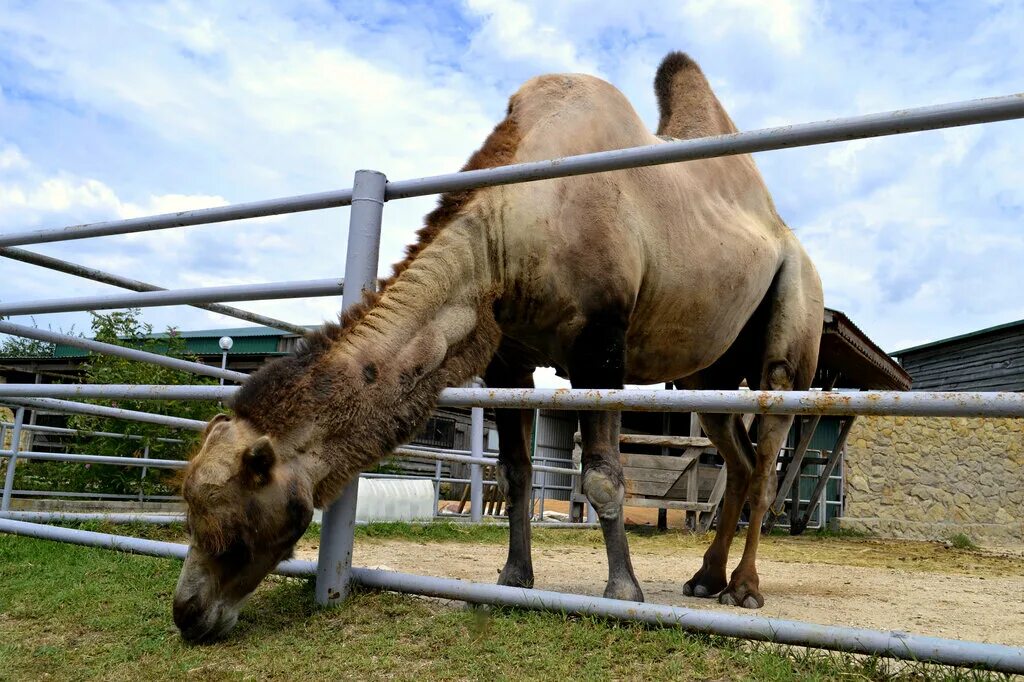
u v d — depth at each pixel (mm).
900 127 2342
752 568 4027
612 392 2566
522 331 3508
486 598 2850
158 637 2730
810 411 2287
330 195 3385
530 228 3330
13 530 4160
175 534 5148
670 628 2539
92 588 3297
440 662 2430
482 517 9547
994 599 4816
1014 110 2197
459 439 16375
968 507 14047
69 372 12836
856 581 5566
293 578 3432
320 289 3553
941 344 20109
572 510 11352
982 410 2064
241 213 3596
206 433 2789
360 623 2830
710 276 4105
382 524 7020
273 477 2670
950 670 2197
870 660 2258
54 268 4422
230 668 2465
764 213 4801
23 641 2738
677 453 13484
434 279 3135
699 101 4852
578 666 2340
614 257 3467
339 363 2910
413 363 3020
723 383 5230
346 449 2879
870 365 10203
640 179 3797
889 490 14078
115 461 6645
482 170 3043
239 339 15930
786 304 4758
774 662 2264
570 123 3639
